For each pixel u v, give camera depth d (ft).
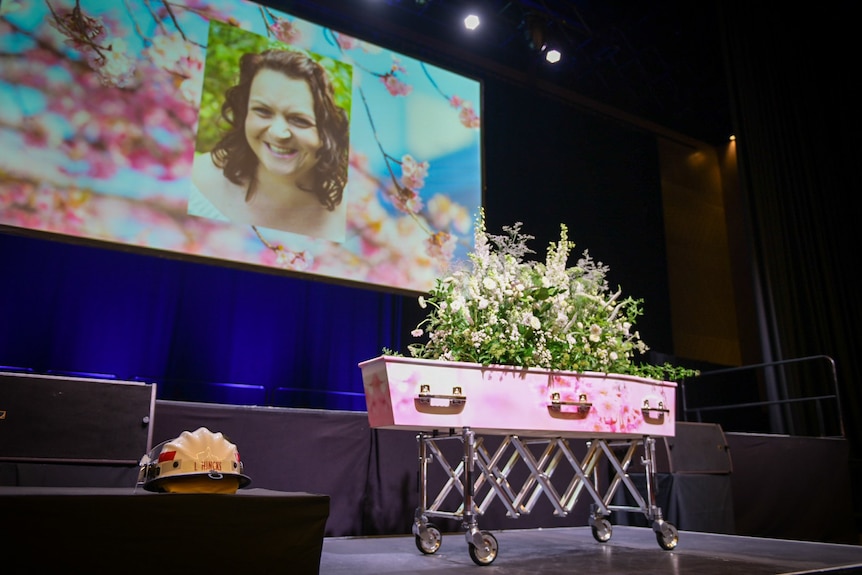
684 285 23.00
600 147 22.81
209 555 3.93
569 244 8.80
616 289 21.63
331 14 18.19
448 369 7.02
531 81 20.98
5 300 14.39
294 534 4.21
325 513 4.33
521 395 7.29
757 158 18.94
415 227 16.02
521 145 21.07
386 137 16.20
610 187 22.57
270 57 15.08
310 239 14.62
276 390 16.94
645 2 20.16
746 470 12.08
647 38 21.29
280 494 4.30
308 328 17.65
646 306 21.98
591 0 19.94
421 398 6.79
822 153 19.94
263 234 14.10
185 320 16.25
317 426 9.02
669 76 22.57
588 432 7.64
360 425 9.36
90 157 12.57
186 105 13.76
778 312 17.74
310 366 17.43
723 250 24.36
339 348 17.87
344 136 15.62
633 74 22.62
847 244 19.27
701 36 21.45
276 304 17.43
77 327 15.01
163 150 13.33
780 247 18.43
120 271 15.74
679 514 10.63
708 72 22.56
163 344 15.85
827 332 18.16
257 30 15.06
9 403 6.63
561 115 22.24
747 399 22.18
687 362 20.68
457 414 6.93
